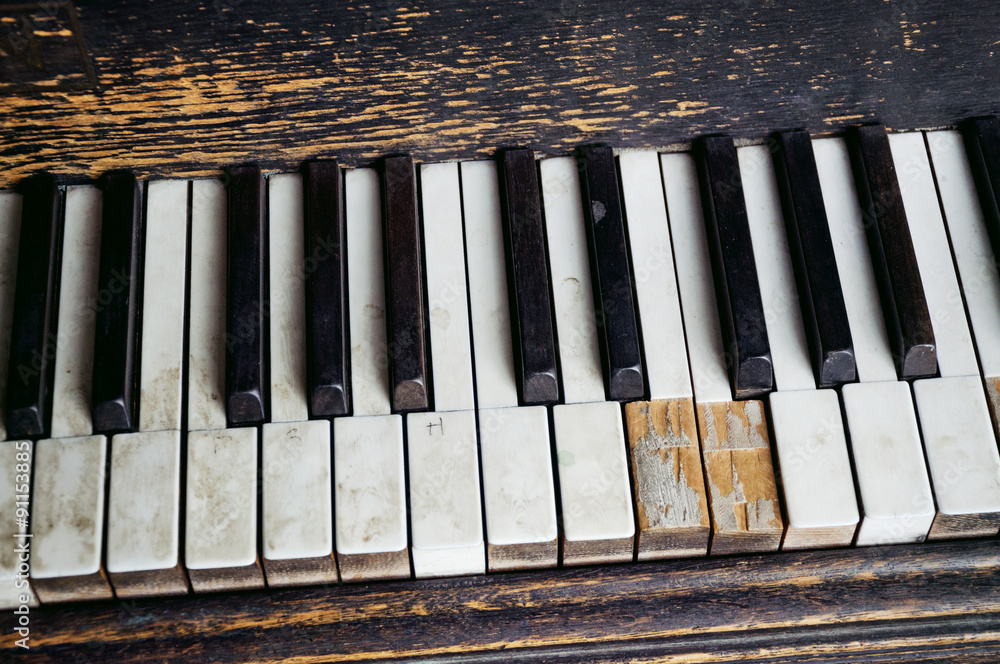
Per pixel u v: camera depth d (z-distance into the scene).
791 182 0.58
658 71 0.58
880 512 0.55
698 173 0.59
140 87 0.57
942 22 0.57
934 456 0.55
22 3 0.55
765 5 0.57
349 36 0.57
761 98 0.59
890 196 0.58
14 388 0.55
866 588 0.55
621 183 0.59
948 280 0.58
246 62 0.57
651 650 0.55
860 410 0.56
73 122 0.57
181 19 0.56
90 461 0.55
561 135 0.59
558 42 0.57
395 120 0.58
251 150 0.58
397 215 0.57
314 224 0.57
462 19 0.57
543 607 0.55
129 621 0.55
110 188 0.58
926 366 0.56
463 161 0.59
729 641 0.55
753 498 0.55
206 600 0.55
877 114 0.59
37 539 0.55
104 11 0.55
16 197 0.58
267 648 0.55
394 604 0.55
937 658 0.55
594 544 0.55
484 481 0.55
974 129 0.59
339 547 0.54
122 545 0.54
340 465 0.55
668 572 0.56
